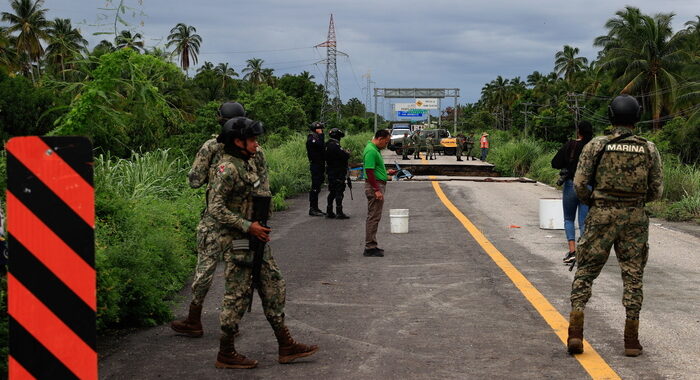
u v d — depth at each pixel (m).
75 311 3.05
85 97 7.34
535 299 7.21
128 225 6.82
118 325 6.32
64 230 3.03
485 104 175.00
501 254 10.20
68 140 3.01
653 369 4.95
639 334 5.89
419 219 14.96
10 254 3.01
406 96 93.88
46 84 7.72
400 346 5.58
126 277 6.19
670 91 60.88
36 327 3.04
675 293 7.56
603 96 70.00
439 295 7.48
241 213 4.89
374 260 9.81
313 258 10.01
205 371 5.00
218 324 6.37
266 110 43.12
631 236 5.24
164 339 5.88
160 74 7.73
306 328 6.17
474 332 5.98
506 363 5.11
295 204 18.56
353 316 6.60
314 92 87.06
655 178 5.26
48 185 3.02
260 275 5.04
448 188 23.89
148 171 12.23
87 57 7.42
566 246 11.02
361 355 5.35
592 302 7.07
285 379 4.82
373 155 10.08
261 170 5.23
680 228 13.64
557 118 62.91
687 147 36.47
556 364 5.07
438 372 4.92
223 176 4.80
